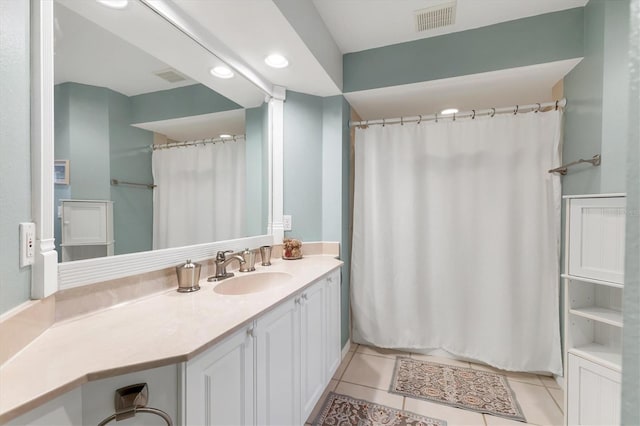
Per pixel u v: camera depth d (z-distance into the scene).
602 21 1.52
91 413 0.71
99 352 0.75
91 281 1.02
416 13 1.78
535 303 2.00
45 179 0.83
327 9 1.75
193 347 0.79
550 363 1.97
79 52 1.04
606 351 1.37
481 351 2.14
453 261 2.22
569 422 1.41
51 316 0.88
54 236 0.93
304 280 1.54
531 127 2.01
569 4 1.70
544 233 1.99
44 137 0.82
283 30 1.48
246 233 1.94
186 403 0.80
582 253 1.36
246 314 1.04
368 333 2.41
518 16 1.81
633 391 0.39
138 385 0.75
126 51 1.24
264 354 1.17
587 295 1.46
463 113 2.16
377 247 2.37
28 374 0.64
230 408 0.98
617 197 1.23
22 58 0.76
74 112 1.01
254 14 1.35
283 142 2.20
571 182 1.85
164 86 1.43
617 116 1.44
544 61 1.77
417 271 2.30
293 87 2.15
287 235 2.22
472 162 2.17
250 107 1.99
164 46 1.42
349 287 2.52
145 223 1.32
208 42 1.47
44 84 0.82
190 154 1.57
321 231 2.33
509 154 2.06
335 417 1.65
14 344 0.71
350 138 2.52
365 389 1.90
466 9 1.74
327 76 1.97
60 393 0.60
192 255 1.49
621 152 1.41
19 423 0.56
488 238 2.12
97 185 1.10
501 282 2.06
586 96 1.68
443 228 2.25
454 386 1.93
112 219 1.16
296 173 2.23
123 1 1.14
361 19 1.84
